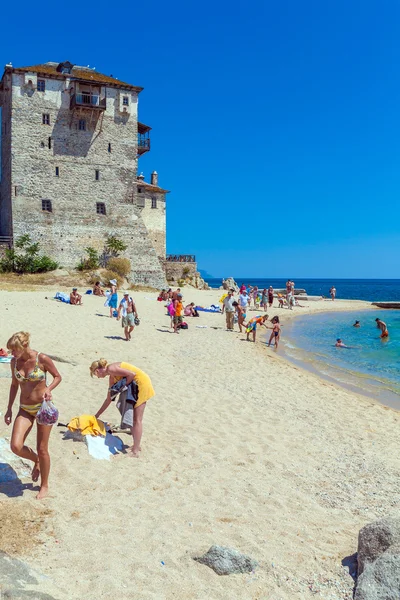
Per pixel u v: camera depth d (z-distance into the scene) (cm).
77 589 434
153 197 5744
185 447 845
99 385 1190
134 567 477
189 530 560
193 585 458
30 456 620
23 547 493
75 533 533
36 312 2420
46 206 4809
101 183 5056
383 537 470
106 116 5078
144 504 617
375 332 3073
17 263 4431
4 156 5031
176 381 1368
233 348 2066
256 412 1120
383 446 937
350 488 719
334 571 490
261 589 459
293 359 2009
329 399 1319
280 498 669
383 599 407
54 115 4841
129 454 782
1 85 5100
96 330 2120
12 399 633
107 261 5003
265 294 4012
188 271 6153
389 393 1478
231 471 755
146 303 3525
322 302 5803
